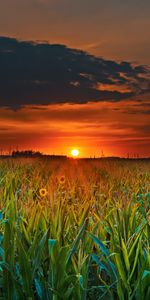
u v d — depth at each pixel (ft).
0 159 55.21
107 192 28.32
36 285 13.78
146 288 13.79
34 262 13.94
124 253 14.15
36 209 17.52
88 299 14.70
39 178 35.68
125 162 66.69
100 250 15.83
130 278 14.16
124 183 38.24
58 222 17.04
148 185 35.76
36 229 16.25
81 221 17.22
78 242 14.25
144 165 60.54
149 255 14.25
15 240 15.58
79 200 25.94
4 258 14.32
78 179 37.09
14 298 13.64
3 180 34.06
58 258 13.57
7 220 15.58
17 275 14.35
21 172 39.78
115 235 16.31
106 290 13.64
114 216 18.35
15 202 19.71
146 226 16.34
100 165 57.57
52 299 13.60
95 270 15.34
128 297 13.50
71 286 14.10
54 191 24.90
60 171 44.91
